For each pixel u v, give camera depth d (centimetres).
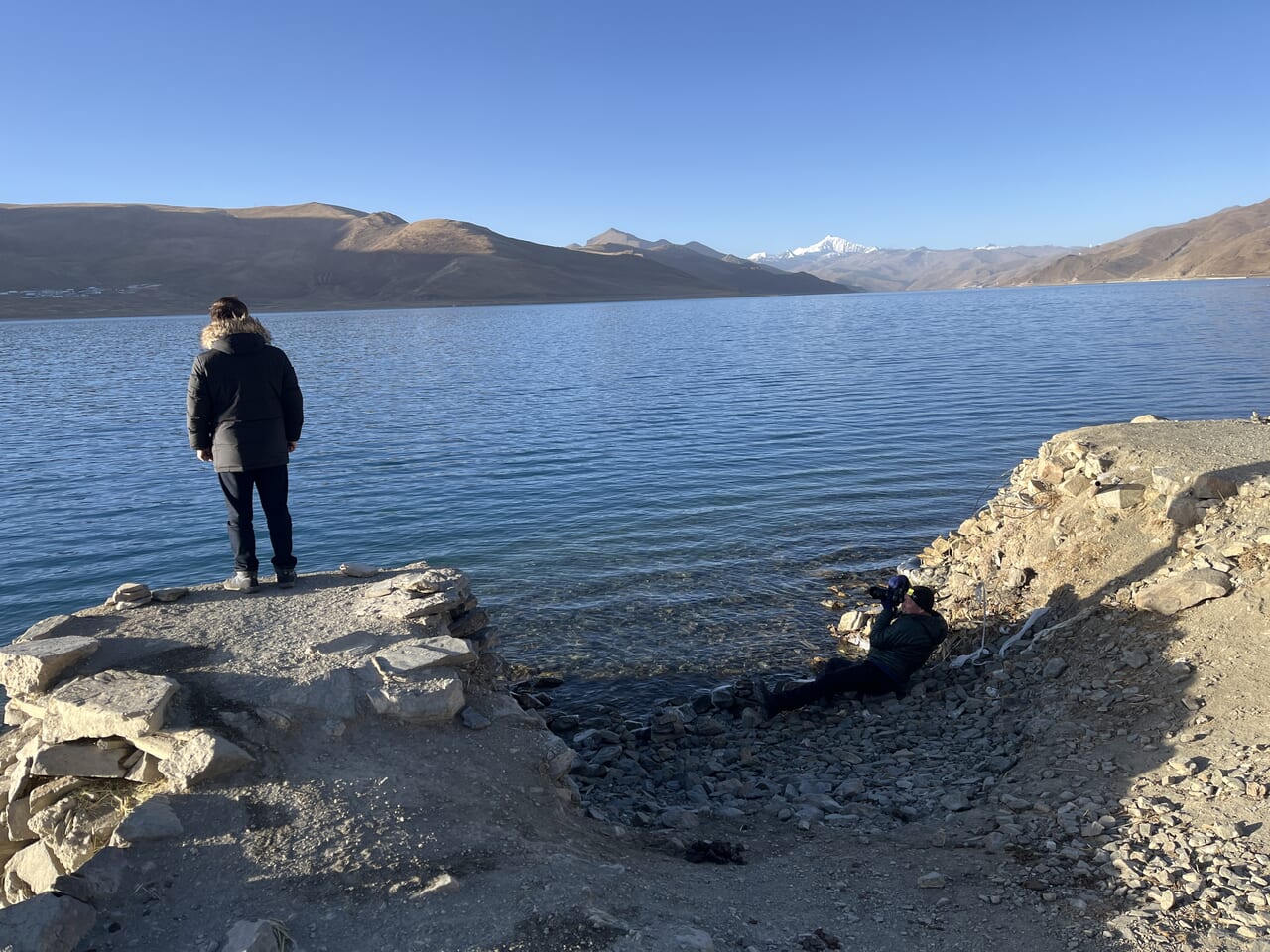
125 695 518
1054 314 9756
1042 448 1262
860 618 1110
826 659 1032
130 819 428
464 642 614
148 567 1487
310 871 412
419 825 457
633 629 1155
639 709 934
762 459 2200
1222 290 17425
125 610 676
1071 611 903
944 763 721
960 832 571
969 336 6712
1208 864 475
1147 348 4784
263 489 716
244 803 458
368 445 2541
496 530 1636
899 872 514
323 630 632
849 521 1627
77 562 1512
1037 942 420
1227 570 788
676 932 387
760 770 766
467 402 3556
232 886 402
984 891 477
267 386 689
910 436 2439
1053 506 1102
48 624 635
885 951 413
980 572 1120
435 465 2239
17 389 4494
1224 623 736
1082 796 581
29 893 510
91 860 400
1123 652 778
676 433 2630
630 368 4994
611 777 759
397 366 5428
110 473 2239
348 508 1822
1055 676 808
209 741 477
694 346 6794
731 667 1032
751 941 414
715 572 1365
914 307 16038
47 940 347
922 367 4412
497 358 5972
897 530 1561
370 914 384
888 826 610
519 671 1037
